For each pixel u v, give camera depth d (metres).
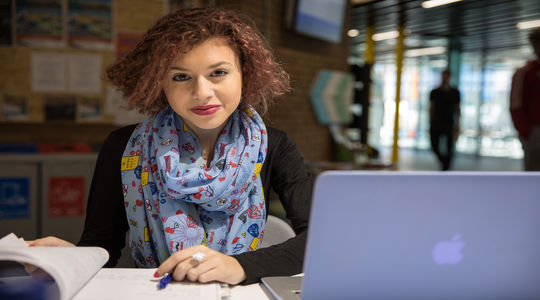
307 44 5.19
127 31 3.53
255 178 1.11
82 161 3.14
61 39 3.40
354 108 7.61
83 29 3.44
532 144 3.29
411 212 0.63
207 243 1.07
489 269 0.68
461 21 8.73
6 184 3.00
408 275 0.67
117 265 1.22
